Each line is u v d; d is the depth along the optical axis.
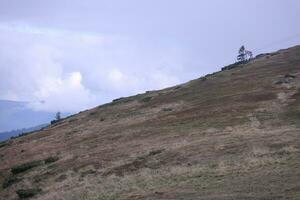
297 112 48.66
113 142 52.75
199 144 40.31
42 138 70.75
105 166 40.81
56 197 32.62
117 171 37.53
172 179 29.53
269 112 51.44
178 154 37.88
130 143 49.56
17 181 45.72
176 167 33.44
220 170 29.33
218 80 86.31
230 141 39.00
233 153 34.25
